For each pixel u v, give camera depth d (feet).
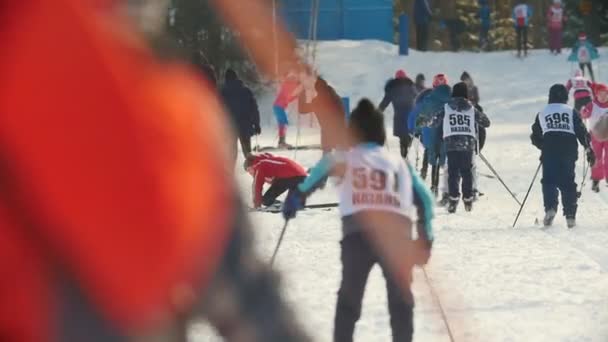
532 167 143.43
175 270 10.78
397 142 180.75
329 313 53.26
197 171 10.92
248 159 95.45
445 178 111.04
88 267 10.48
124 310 10.62
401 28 274.57
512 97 253.24
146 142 10.58
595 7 326.65
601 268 67.92
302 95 143.64
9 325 10.57
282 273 11.85
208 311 11.34
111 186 10.44
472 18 335.06
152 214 10.55
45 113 10.32
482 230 88.38
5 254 10.43
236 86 119.24
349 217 42.78
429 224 42.83
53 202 10.37
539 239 82.12
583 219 97.60
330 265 68.28
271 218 92.02
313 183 44.98
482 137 111.34
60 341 10.58
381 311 54.24
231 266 11.29
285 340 11.67
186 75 11.12
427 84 264.93
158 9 10.96
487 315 53.93
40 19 10.38
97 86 10.45
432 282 57.72
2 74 10.34
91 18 10.55
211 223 11.05
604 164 121.70
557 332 50.65
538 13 350.02
